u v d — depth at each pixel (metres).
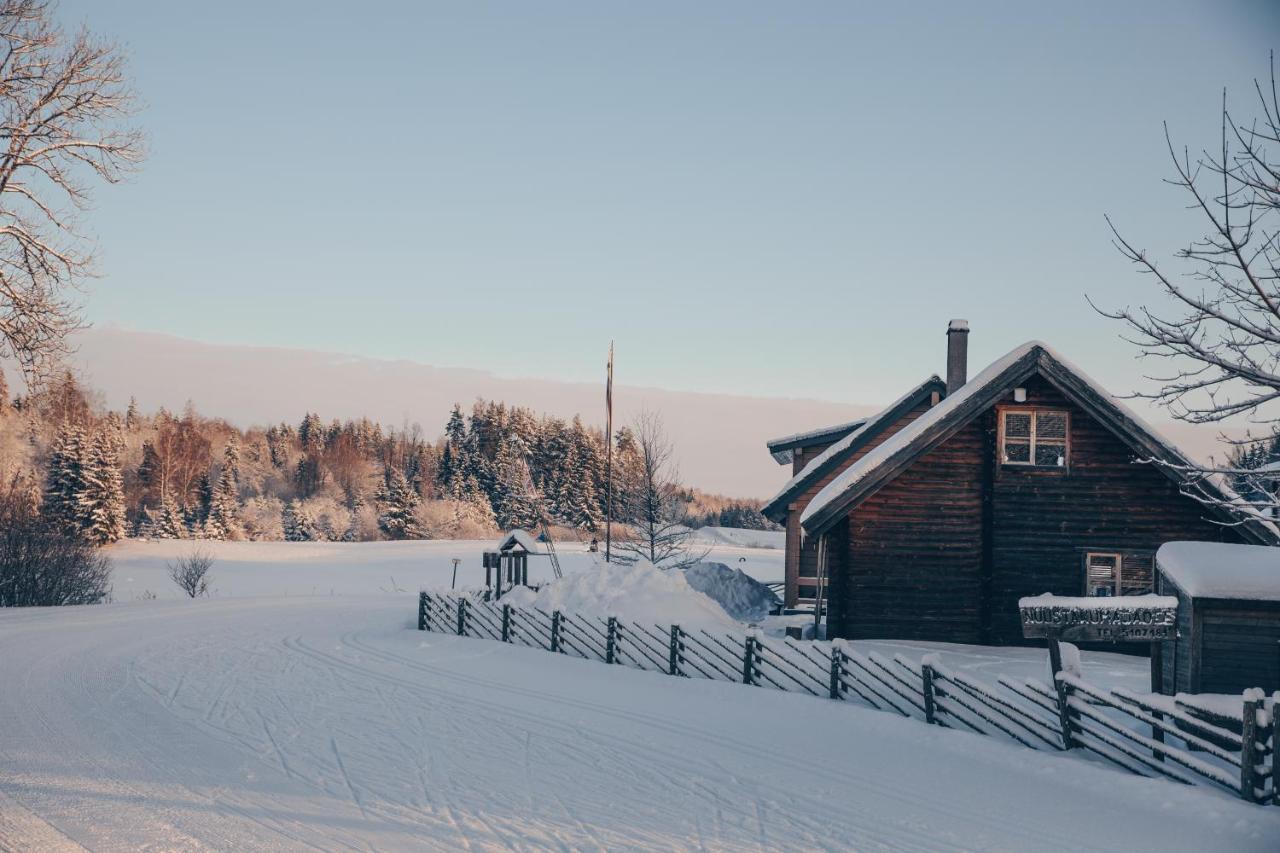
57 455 76.44
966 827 9.50
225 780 10.95
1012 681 12.91
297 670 19.09
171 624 28.05
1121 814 9.84
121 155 29.55
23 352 28.02
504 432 136.12
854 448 30.75
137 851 8.52
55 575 39.00
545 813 9.88
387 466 146.38
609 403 41.97
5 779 10.77
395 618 30.47
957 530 22.03
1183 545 13.26
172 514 91.00
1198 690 12.34
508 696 16.30
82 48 28.70
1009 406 22.11
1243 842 8.94
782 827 9.50
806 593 31.50
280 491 137.00
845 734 13.36
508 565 35.72
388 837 9.07
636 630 20.59
